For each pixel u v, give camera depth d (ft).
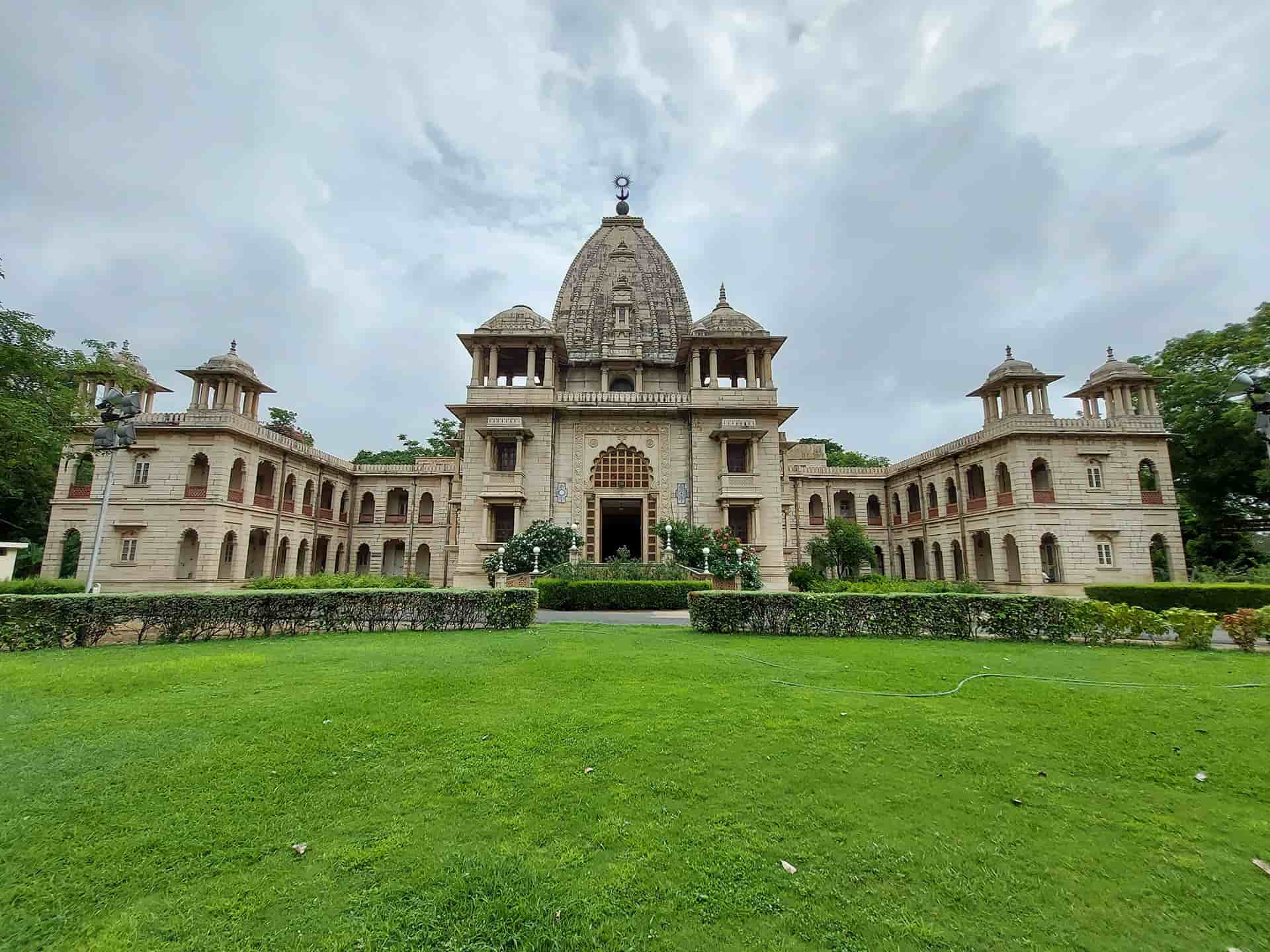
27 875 13.16
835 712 25.00
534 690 28.37
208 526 102.47
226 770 18.71
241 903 12.35
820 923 11.91
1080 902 12.58
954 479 127.03
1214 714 25.00
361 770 18.86
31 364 67.15
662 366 121.90
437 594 51.11
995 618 47.50
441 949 11.12
